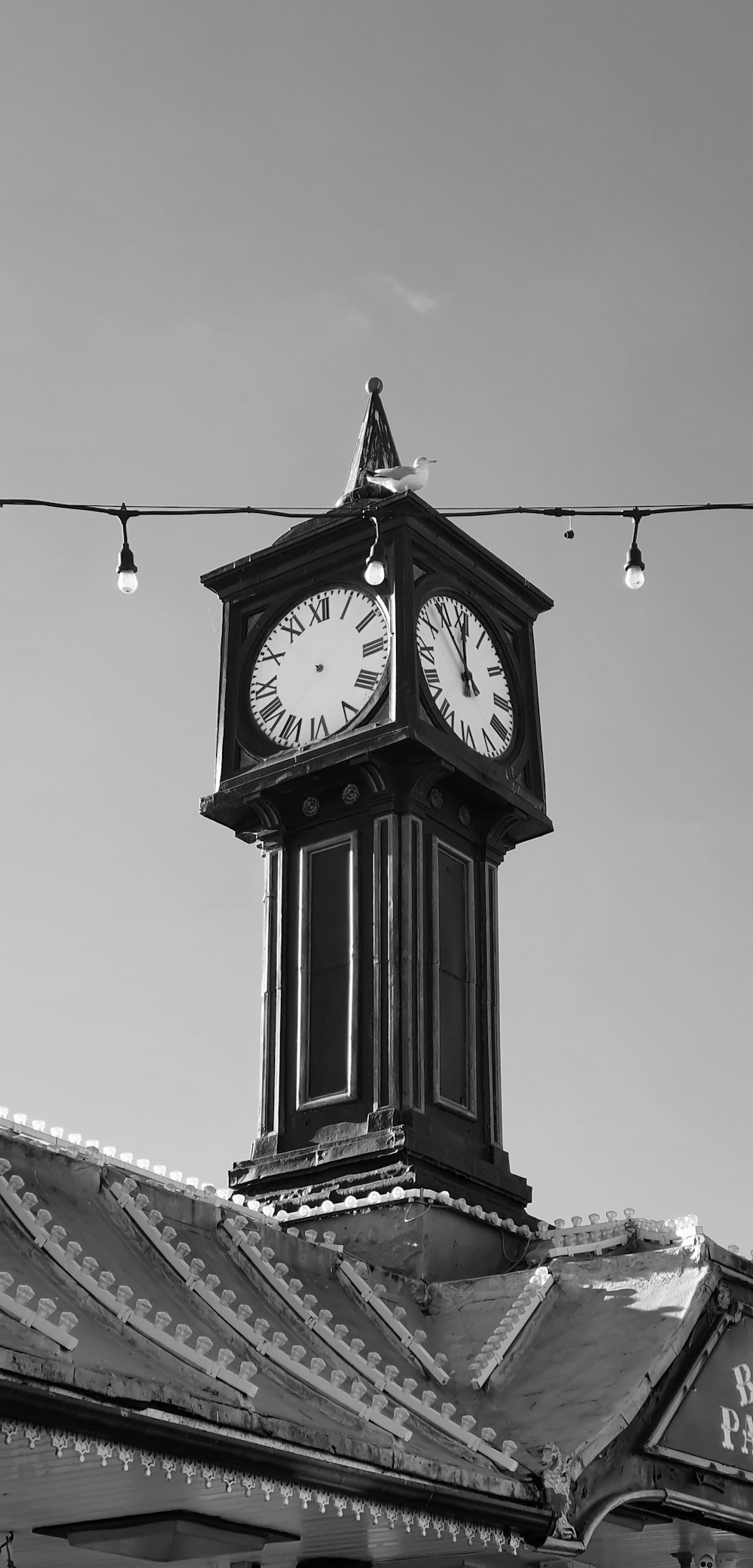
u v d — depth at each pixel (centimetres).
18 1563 1759
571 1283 2078
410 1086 2316
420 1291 2144
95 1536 1603
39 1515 1591
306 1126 2372
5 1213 1585
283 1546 1792
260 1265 1861
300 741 2514
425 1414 1805
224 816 2572
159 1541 1582
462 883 2512
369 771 2442
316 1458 1498
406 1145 2258
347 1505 1539
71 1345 1362
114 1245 1712
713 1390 1961
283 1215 2259
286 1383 1661
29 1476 1430
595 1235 2258
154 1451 1354
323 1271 2025
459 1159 2325
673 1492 1862
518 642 2681
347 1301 2016
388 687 2453
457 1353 2044
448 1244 2216
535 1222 2353
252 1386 1502
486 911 2522
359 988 2392
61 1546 1680
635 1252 2198
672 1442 1880
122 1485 1466
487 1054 2447
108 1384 1320
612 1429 1827
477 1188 2338
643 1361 1925
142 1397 1341
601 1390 1906
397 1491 1582
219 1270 1839
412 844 2423
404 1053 2331
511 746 2600
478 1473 1688
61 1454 1338
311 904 2478
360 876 2447
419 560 2531
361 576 2531
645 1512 1878
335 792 2500
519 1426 1888
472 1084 2408
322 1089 2375
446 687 2516
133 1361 1442
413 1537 1717
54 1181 1736
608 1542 2061
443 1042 2395
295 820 2528
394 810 2438
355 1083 2347
